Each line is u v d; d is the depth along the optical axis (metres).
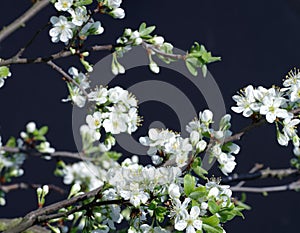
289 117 2.68
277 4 11.11
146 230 2.50
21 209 8.20
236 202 3.65
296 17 11.06
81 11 2.78
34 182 8.22
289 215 8.95
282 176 3.75
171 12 10.70
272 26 10.84
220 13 10.82
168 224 2.64
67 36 2.77
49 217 2.62
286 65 10.42
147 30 2.98
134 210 2.52
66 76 2.80
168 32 10.52
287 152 9.34
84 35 2.83
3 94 9.16
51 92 9.30
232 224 8.74
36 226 3.09
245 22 10.81
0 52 9.45
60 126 9.02
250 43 10.58
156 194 2.49
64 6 2.75
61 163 3.87
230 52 10.41
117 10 2.81
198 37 10.53
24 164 8.30
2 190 3.94
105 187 2.59
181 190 2.52
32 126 3.80
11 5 10.13
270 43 10.64
